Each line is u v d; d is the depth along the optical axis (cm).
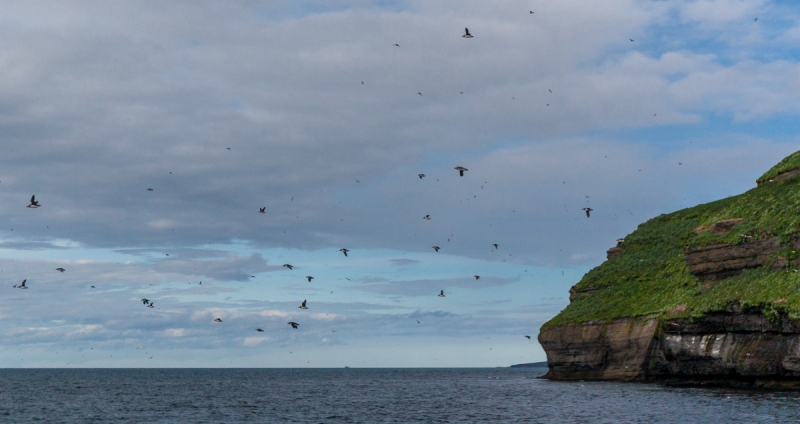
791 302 6488
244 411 6888
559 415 5562
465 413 6169
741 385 7125
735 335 7250
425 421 5591
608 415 5322
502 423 5203
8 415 6656
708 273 8481
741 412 5006
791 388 6462
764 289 7106
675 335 8031
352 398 8919
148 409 7275
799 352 6303
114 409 7312
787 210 7925
